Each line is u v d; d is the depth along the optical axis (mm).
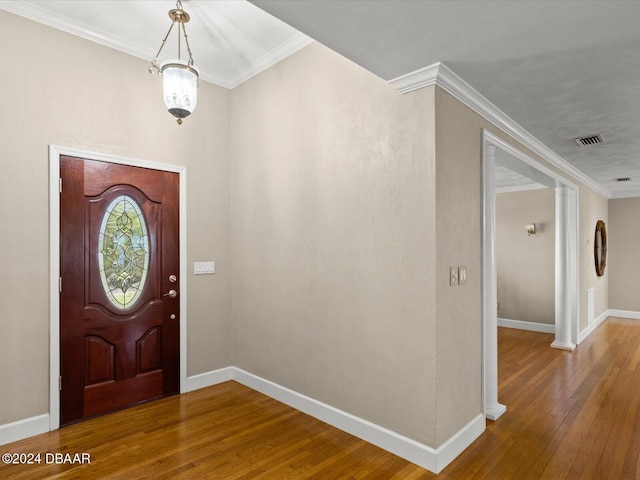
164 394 3230
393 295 2375
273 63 3246
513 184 6074
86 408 2807
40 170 2611
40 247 2607
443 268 2248
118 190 2986
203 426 2705
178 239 3342
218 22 2738
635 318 7098
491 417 2846
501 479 2094
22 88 2545
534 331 6059
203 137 3520
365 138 2547
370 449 2393
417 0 1549
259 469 2180
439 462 2158
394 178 2381
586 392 3418
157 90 3219
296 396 3006
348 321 2637
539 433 2635
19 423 2502
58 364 2662
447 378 2273
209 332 3545
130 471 2162
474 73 2275
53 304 2639
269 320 3287
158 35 2924
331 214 2762
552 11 1649
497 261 6547
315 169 2885
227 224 3699
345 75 2682
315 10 1612
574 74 2295
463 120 2510
